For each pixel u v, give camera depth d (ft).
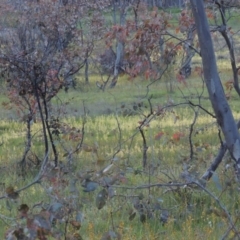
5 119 100.22
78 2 94.53
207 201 44.86
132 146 71.51
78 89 136.46
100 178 29.43
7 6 87.35
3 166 65.77
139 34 43.27
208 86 31.50
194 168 40.93
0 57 62.34
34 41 74.64
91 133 82.43
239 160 31.50
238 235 30.53
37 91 62.90
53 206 28.53
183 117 91.66
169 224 40.88
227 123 31.48
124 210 42.73
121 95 124.16
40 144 77.71
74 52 71.82
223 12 44.93
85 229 40.40
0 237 35.73
